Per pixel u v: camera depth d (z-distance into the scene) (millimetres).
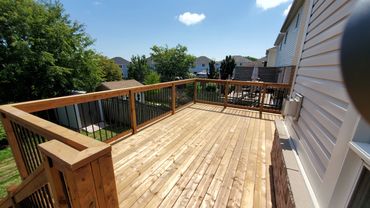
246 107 5062
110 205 831
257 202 1722
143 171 2146
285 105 2045
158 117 3982
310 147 1440
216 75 17578
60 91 10828
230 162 2387
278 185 1750
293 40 7711
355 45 289
